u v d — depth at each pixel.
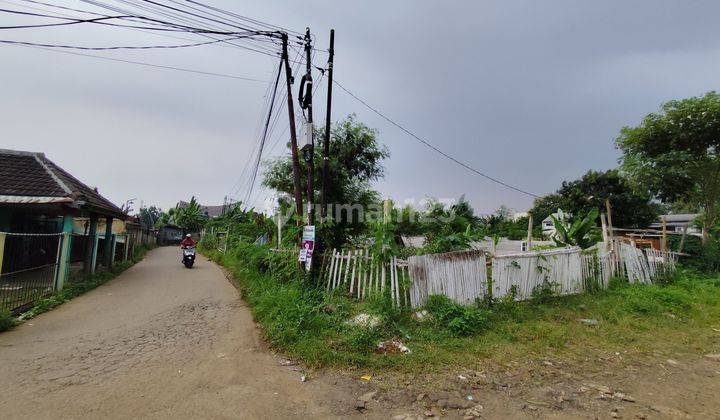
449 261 7.13
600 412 3.68
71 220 10.85
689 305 8.30
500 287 7.69
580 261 9.31
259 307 7.03
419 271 6.77
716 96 12.95
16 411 3.34
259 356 4.91
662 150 14.43
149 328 6.18
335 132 15.51
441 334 5.70
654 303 8.17
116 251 17.03
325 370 4.48
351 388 4.04
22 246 7.48
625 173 15.60
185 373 4.31
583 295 8.81
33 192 9.94
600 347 5.69
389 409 3.62
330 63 9.41
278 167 16.50
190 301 8.56
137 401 3.60
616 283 9.91
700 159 13.73
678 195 15.04
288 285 7.99
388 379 4.28
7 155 11.16
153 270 15.34
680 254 13.84
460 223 13.74
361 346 5.03
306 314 5.97
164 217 47.12
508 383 4.28
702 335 6.51
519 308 7.23
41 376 4.14
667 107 13.93
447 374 4.45
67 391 3.77
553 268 8.67
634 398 4.03
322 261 8.09
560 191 31.66
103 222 20.69
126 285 11.00
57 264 8.96
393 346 5.16
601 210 26.81
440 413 3.56
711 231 15.48
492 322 6.41
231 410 3.49
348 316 6.29
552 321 6.88
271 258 9.75
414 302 6.61
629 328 6.71
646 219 27.00
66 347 5.15
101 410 3.41
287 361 4.75
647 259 11.59
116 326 6.30
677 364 5.15
